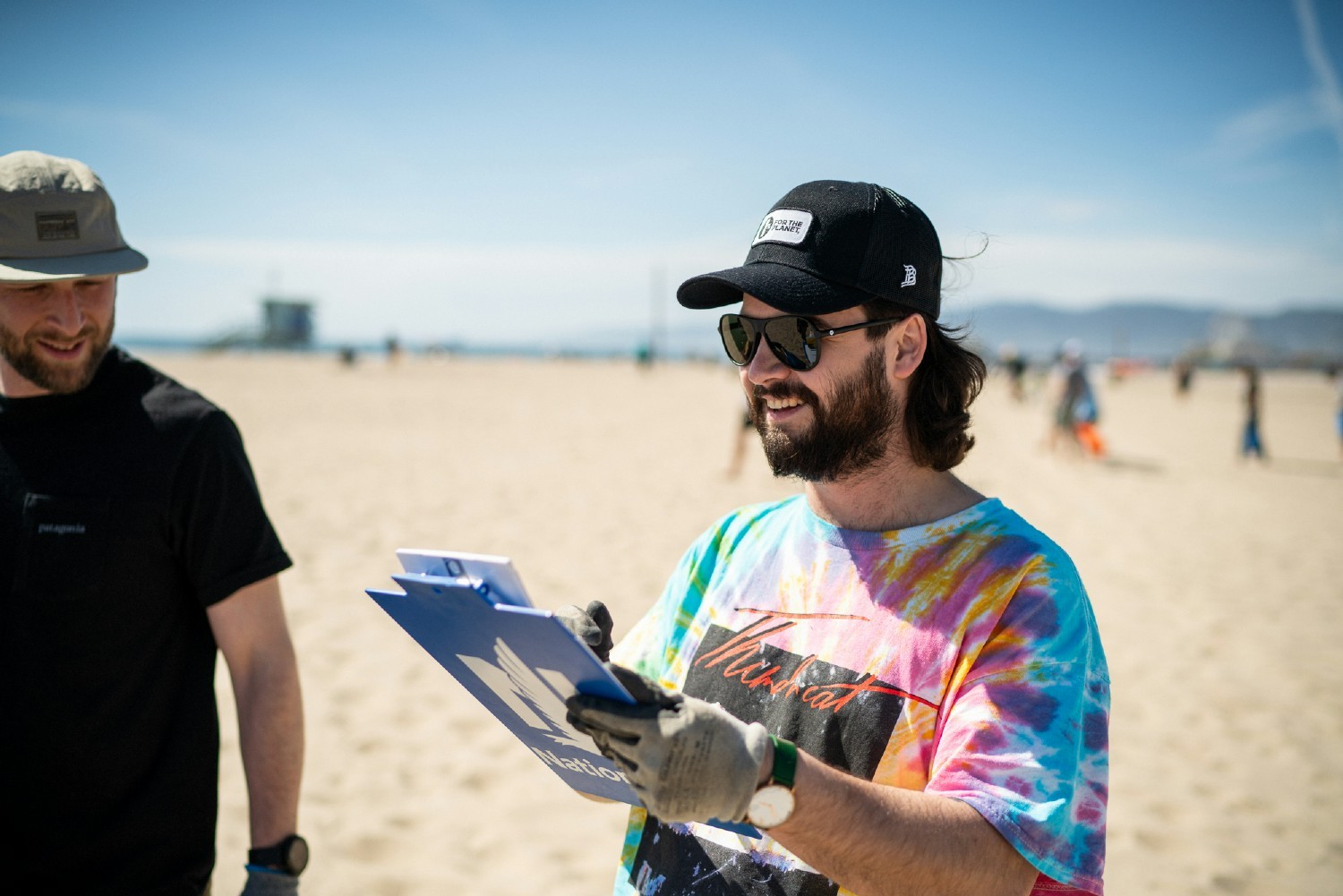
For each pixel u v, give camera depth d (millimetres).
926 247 1267
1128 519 9312
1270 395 40094
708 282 1314
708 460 12484
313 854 3084
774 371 1245
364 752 3783
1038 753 1042
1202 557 7695
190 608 1683
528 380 33719
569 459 12094
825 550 1303
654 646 1453
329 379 28250
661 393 28344
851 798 974
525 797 3521
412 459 11555
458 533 7461
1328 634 5625
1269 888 3057
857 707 1171
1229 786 3736
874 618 1214
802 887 1149
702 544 1478
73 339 1563
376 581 5984
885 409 1252
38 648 1565
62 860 1570
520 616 933
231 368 31734
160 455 1620
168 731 1640
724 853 1222
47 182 1562
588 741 1113
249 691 1690
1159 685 4758
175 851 1629
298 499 8664
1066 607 1124
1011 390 28875
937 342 1307
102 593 1577
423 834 3240
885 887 990
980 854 995
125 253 1631
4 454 1615
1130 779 3785
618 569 6527
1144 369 84188
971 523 1227
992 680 1097
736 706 1272
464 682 1232
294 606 5414
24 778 1571
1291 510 10062
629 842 1351
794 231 1241
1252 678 4871
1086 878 1025
